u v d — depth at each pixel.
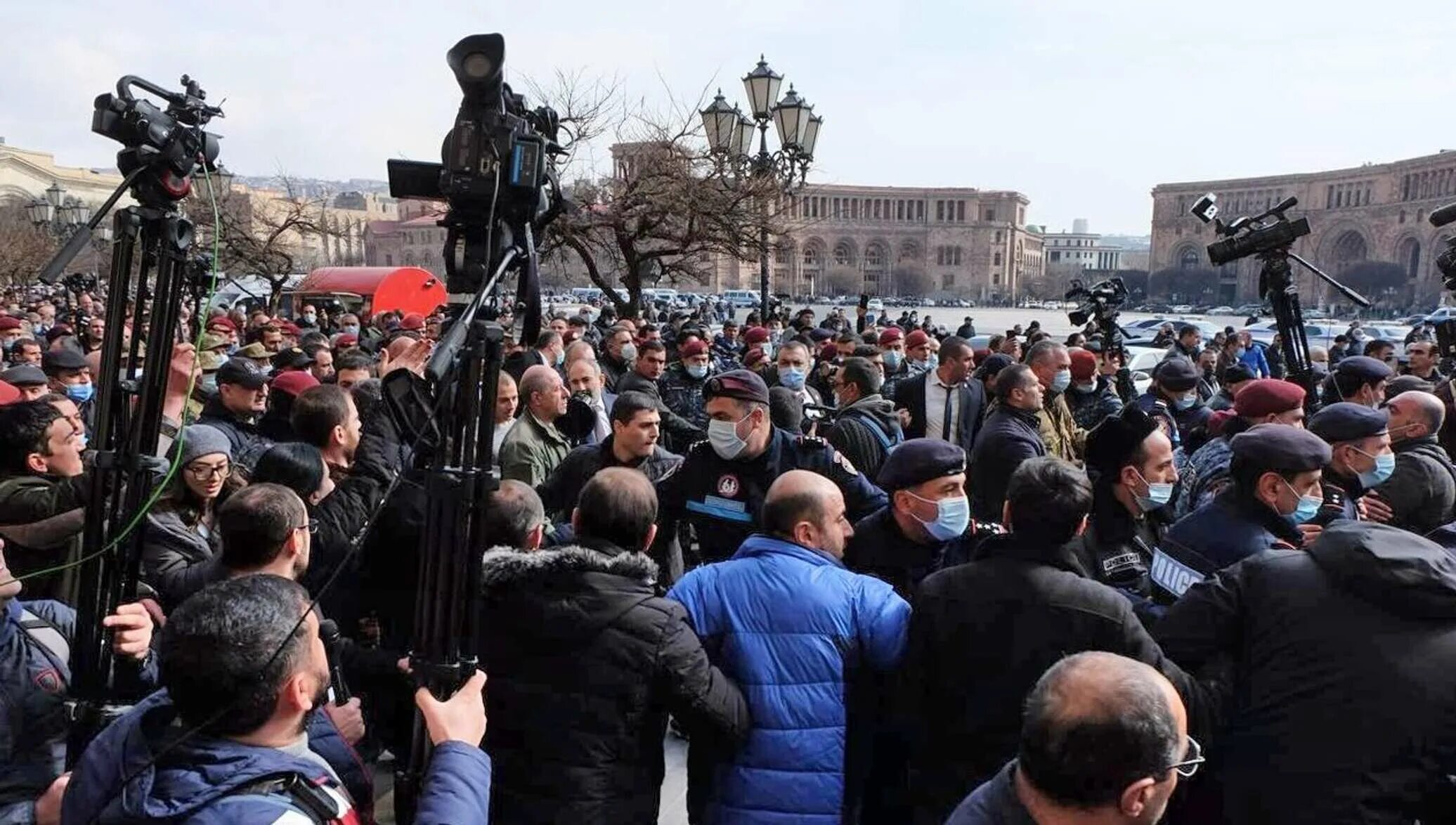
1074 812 1.63
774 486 3.03
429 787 1.76
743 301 64.38
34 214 21.66
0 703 2.36
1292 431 3.23
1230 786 2.45
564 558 2.55
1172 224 99.38
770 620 2.76
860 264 110.62
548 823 2.49
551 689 2.52
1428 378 8.64
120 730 1.78
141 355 2.61
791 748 2.71
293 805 1.62
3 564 2.36
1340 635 2.33
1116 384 9.77
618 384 8.01
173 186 2.42
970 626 2.59
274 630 1.73
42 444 3.59
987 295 111.31
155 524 3.22
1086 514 2.67
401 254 73.00
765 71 12.17
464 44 2.01
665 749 4.61
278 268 22.08
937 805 2.66
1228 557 3.11
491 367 1.92
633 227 13.16
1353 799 2.24
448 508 1.92
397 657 3.10
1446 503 4.25
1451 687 2.23
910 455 3.37
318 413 4.19
